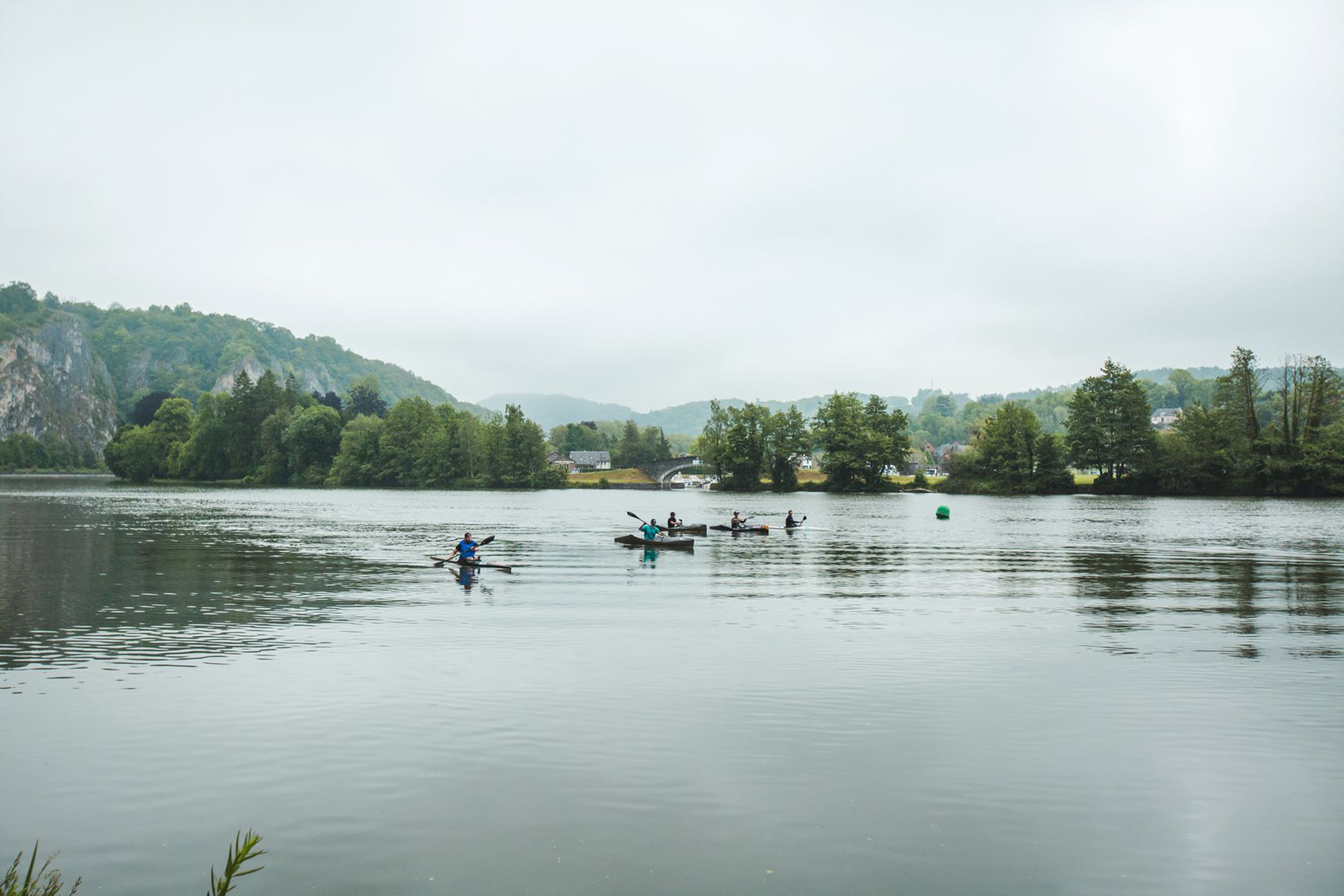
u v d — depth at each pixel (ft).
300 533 199.72
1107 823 37.60
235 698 55.06
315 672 62.13
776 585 111.75
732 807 38.70
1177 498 416.26
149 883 32.22
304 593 101.71
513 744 46.44
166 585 107.65
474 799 39.34
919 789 41.06
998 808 39.01
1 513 270.87
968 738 48.14
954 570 130.11
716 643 73.05
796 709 53.21
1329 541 188.85
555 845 35.06
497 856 34.19
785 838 35.91
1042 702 55.31
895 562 142.31
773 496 481.05
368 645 71.41
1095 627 81.25
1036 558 149.69
